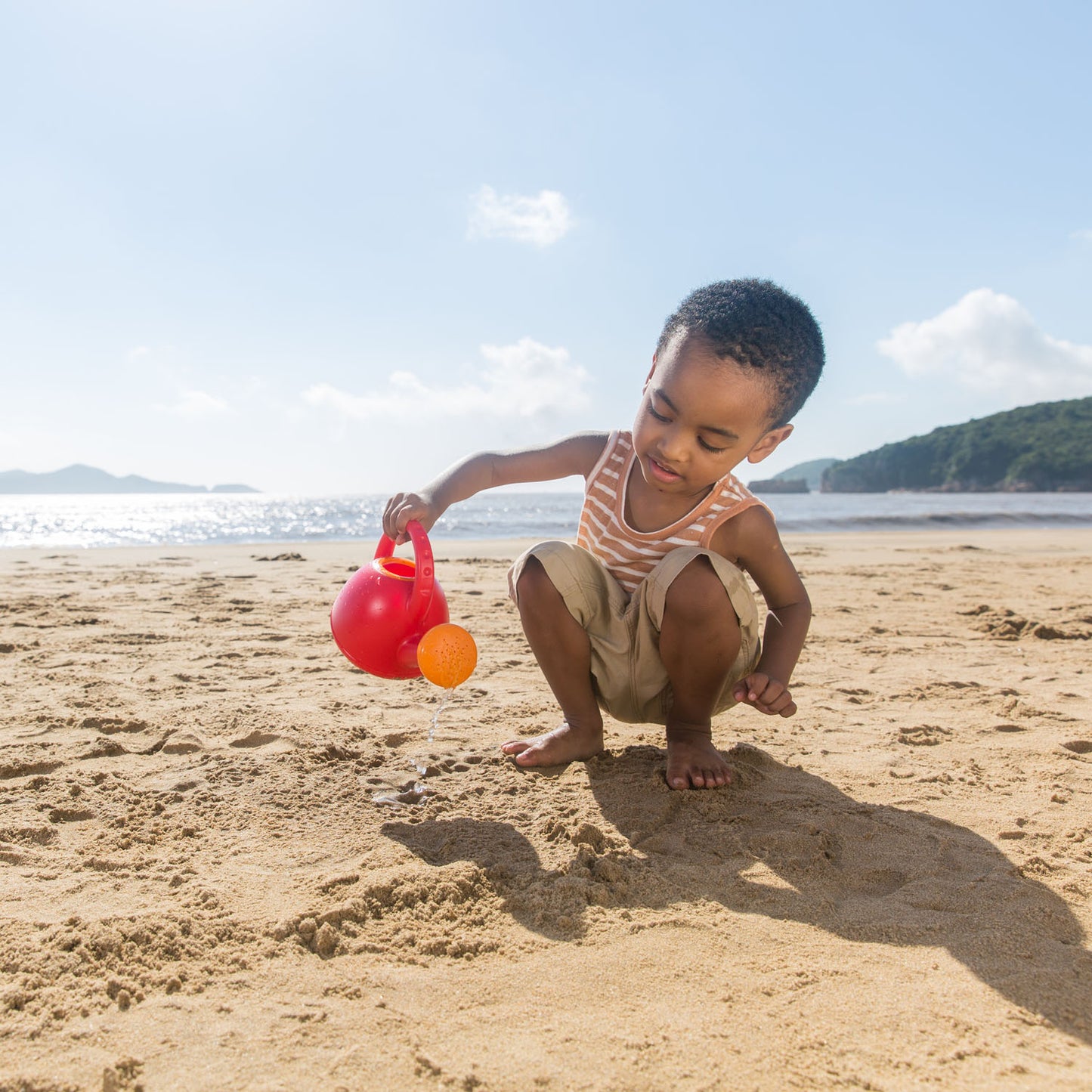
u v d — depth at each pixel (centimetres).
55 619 426
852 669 341
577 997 112
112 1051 99
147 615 445
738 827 173
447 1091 93
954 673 332
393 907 136
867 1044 102
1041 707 276
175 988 113
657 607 198
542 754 209
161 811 177
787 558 222
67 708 252
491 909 137
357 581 190
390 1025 105
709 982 116
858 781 203
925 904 140
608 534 218
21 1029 103
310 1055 99
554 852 159
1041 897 142
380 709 260
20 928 126
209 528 2356
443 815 177
